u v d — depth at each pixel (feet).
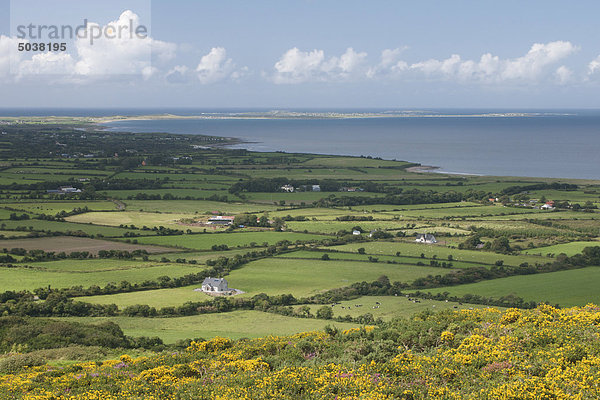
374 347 124.47
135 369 130.00
